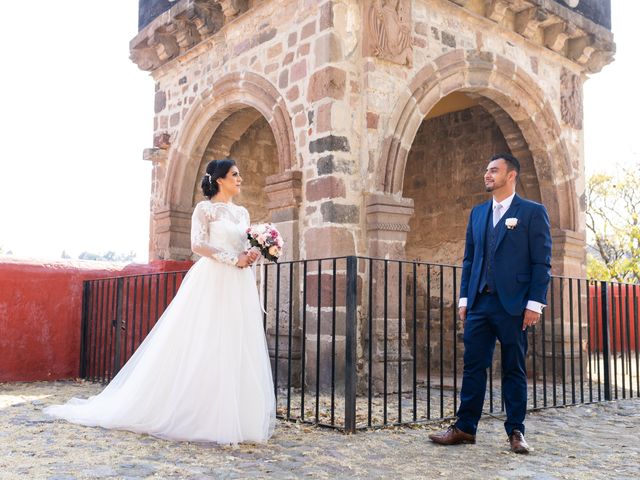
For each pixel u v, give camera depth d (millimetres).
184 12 8570
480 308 4121
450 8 7547
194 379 3969
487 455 3783
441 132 10148
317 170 6566
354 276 4320
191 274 4246
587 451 3979
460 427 4066
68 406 4785
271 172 10367
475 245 4273
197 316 4094
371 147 6605
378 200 6461
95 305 7418
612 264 20391
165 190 9359
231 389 3902
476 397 4082
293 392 6480
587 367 8781
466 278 4359
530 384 7949
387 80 6812
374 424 4590
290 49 7160
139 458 3453
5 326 7031
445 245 9867
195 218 4207
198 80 8898
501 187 4191
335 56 6566
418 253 10203
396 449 3867
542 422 4988
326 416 4965
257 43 7746
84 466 3246
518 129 8891
